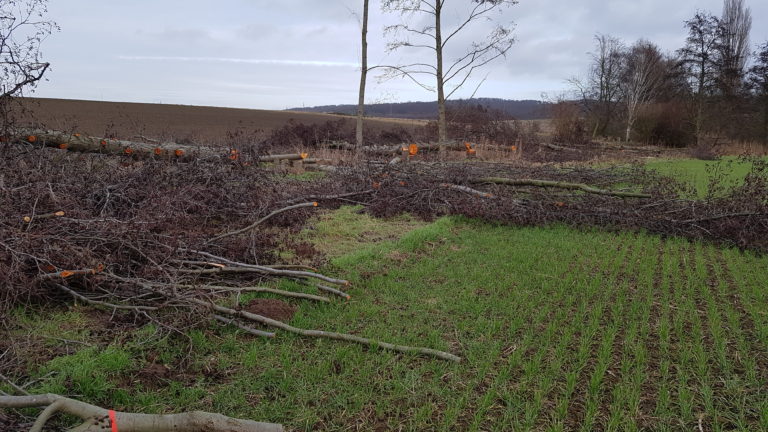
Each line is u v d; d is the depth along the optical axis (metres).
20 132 8.02
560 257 7.33
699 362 3.96
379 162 12.82
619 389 3.58
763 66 40.81
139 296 4.63
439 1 19.55
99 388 3.37
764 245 8.13
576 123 35.81
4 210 4.97
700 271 6.71
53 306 4.64
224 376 3.73
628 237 8.82
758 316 5.00
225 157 9.39
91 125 26.41
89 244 4.86
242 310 4.68
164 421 2.74
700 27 42.47
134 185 7.66
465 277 6.24
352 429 3.19
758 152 36.34
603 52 46.81
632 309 5.22
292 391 3.55
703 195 12.63
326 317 4.82
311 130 21.22
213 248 6.03
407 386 3.63
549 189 11.37
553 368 3.86
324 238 8.14
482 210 9.56
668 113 42.44
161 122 36.62
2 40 6.09
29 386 3.35
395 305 5.26
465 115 26.73
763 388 3.70
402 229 9.07
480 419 3.27
